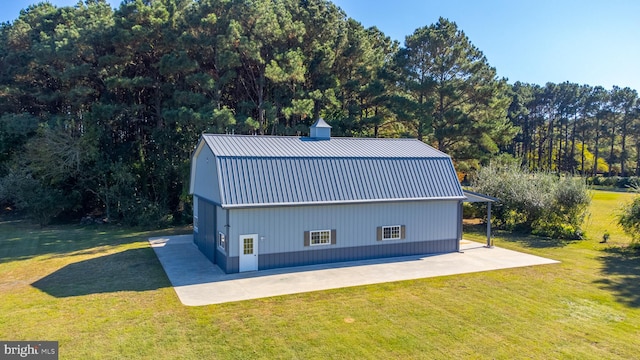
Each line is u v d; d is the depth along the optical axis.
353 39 33.28
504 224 25.81
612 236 23.34
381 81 32.62
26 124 28.95
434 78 31.92
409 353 9.08
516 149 70.69
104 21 28.28
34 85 32.75
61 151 26.98
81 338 9.73
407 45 32.59
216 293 13.09
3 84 32.00
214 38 27.30
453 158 32.50
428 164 19.41
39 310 11.53
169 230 25.80
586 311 11.64
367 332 10.15
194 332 10.10
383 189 17.70
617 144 68.81
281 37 28.89
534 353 9.10
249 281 14.41
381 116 32.69
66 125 28.22
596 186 57.72
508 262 17.30
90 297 12.69
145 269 16.06
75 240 22.56
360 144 20.91
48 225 27.70
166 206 28.89
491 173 27.05
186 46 27.05
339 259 17.12
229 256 15.35
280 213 16.02
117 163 27.53
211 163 17.31
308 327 10.43
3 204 32.16
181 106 27.77
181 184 29.45
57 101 32.19
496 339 9.80
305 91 30.53
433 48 31.44
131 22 27.61
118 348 9.23
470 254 18.80
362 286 13.88
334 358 8.84
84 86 28.81
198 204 20.30
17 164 28.73
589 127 66.00
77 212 30.61
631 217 20.17
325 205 16.48
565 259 17.91
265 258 15.91
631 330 10.35
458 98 31.66
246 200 15.25
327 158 17.58
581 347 9.41
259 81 29.69
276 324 10.61
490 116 32.34
